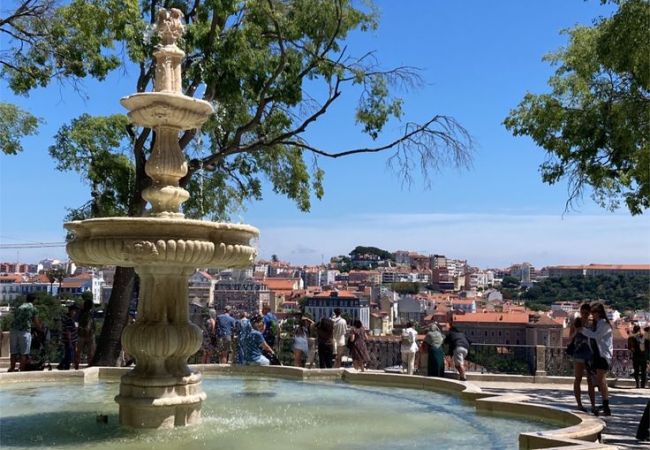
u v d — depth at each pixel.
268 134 17.95
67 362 13.90
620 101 15.59
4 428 6.08
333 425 6.34
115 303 15.33
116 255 5.86
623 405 11.79
